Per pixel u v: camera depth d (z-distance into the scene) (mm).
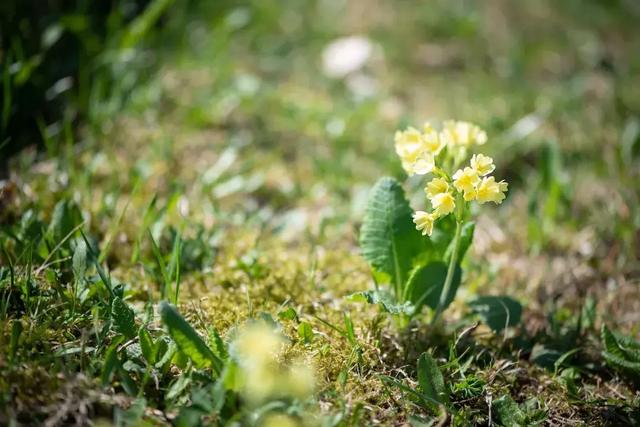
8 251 954
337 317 924
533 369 910
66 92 1215
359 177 1214
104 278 875
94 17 1327
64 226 949
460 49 1739
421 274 900
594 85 1598
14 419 765
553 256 1100
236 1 1696
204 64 1397
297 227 1096
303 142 1285
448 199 844
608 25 1976
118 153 1177
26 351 821
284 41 1654
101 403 792
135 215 1056
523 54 1714
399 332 914
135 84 1291
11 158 1105
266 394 794
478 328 951
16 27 1172
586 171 1254
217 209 1064
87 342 852
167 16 1495
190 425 772
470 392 854
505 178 1237
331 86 1493
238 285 966
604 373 917
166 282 897
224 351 824
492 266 1032
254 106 1351
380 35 1739
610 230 1124
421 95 1493
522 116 1390
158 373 827
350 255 1044
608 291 1032
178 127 1260
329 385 838
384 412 833
